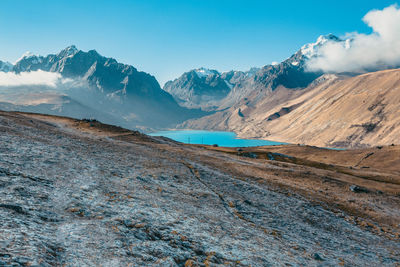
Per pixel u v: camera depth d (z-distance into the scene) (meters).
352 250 24.22
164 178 32.53
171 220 16.20
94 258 8.98
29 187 15.23
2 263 6.33
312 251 19.09
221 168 56.25
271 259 14.33
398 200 61.53
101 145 50.19
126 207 16.64
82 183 19.95
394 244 31.84
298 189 50.16
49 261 7.66
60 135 49.91
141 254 10.34
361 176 100.25
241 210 27.25
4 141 28.00
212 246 13.69
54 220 11.73
